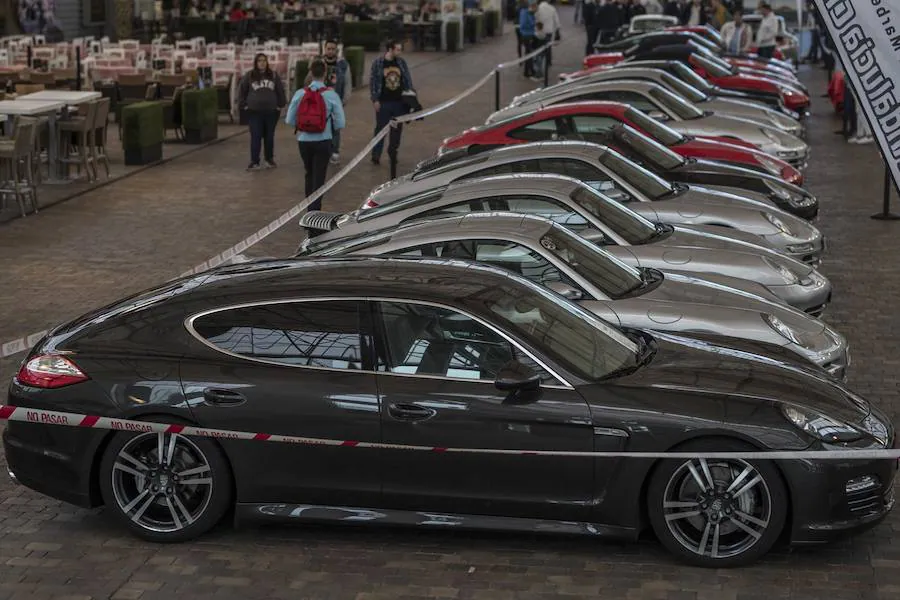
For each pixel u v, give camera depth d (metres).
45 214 18.34
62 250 15.99
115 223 17.75
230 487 7.36
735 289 9.98
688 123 19.38
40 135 20.67
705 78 26.28
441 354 7.17
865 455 6.86
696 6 42.38
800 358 8.12
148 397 7.23
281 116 30.38
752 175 15.22
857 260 15.66
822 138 27.20
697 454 6.86
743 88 25.92
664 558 7.19
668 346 7.82
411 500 7.21
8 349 8.54
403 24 50.78
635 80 21.58
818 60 44.50
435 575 6.98
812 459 6.87
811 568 7.05
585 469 7.04
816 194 20.44
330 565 7.14
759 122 20.84
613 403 7.00
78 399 7.30
